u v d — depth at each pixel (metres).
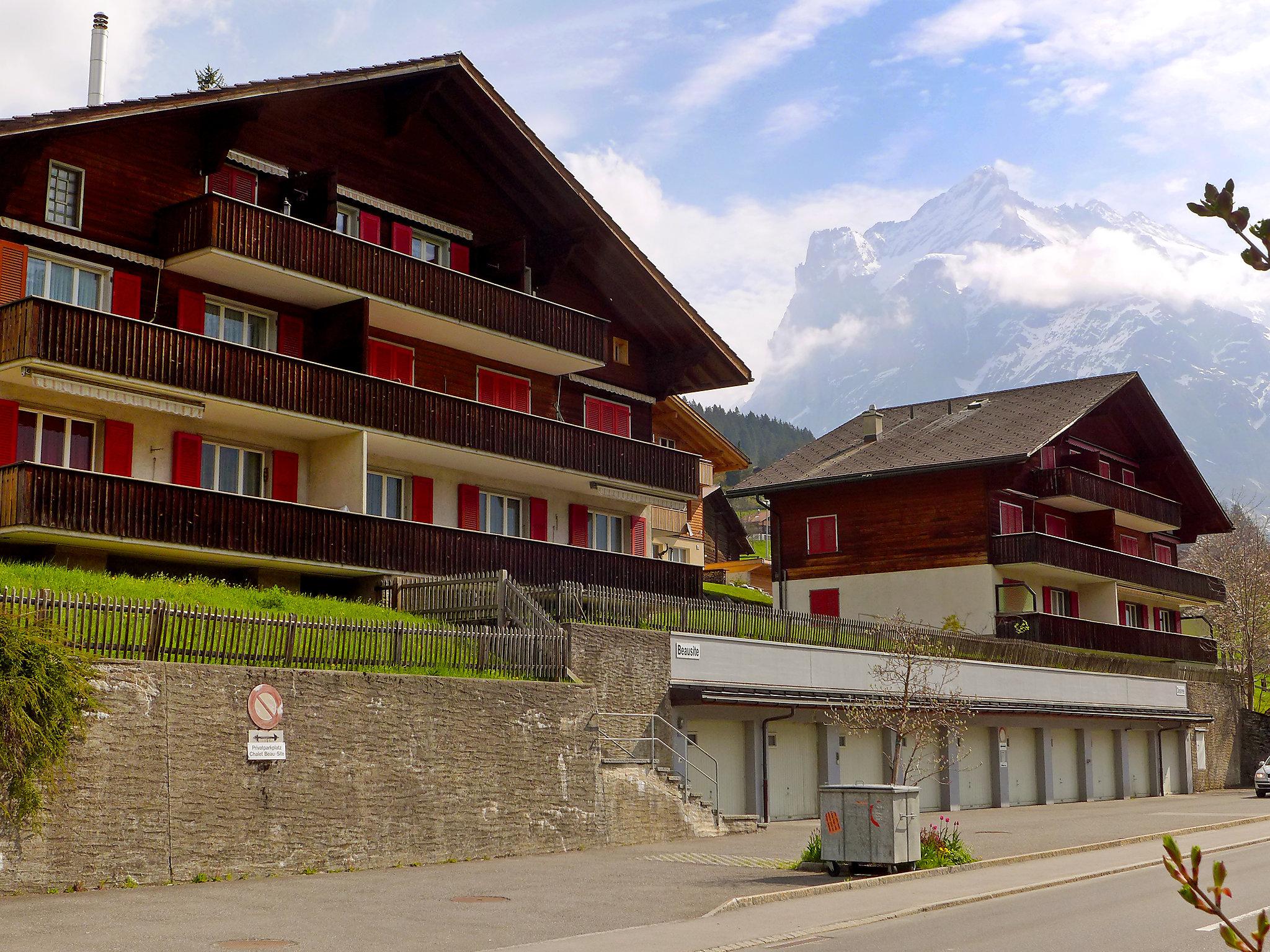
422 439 29.80
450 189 33.50
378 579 28.34
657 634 28.25
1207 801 44.56
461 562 29.73
